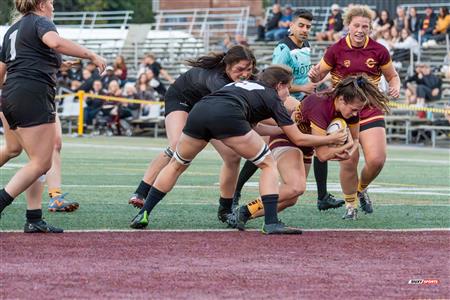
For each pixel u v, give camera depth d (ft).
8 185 53.01
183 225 58.90
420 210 69.77
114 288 38.70
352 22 65.67
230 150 59.31
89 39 247.91
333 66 66.85
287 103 62.44
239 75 58.23
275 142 57.62
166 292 38.09
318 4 245.24
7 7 249.75
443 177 104.22
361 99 54.70
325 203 68.90
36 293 37.58
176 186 87.20
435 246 50.90
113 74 196.13
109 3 335.47
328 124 55.77
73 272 42.01
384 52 65.72
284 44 71.10
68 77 203.41
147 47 239.91
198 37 245.04
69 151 143.43
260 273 42.39
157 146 159.12
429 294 38.55
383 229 58.39
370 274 42.60
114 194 78.69
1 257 45.65
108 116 195.11
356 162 63.26
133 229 56.54
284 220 63.10
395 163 126.52
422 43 194.08
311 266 44.37
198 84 61.31
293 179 56.75
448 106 160.15
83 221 60.29
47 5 53.42
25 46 52.11
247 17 244.42
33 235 53.21
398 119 171.42
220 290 38.60
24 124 52.31
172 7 307.78
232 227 57.77
